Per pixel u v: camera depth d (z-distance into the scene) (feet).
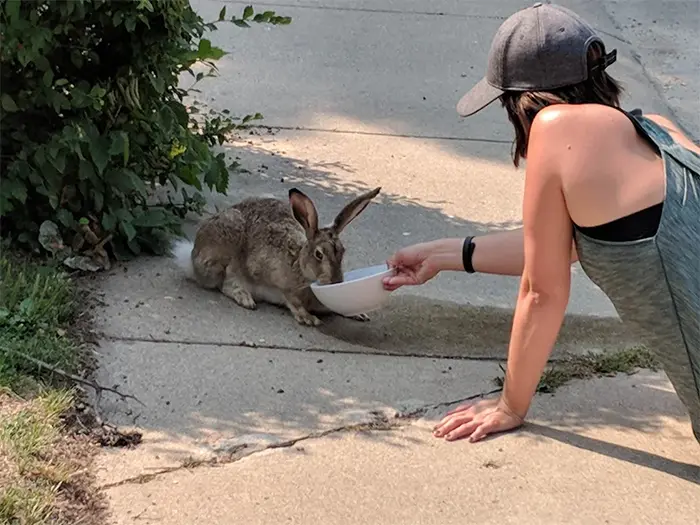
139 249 10.80
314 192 12.28
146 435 8.62
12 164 10.19
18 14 9.78
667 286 8.04
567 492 8.25
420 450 8.61
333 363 9.61
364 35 16.63
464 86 15.20
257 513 7.97
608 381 9.50
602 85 8.18
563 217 8.10
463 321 10.37
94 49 10.59
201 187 11.81
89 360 9.27
